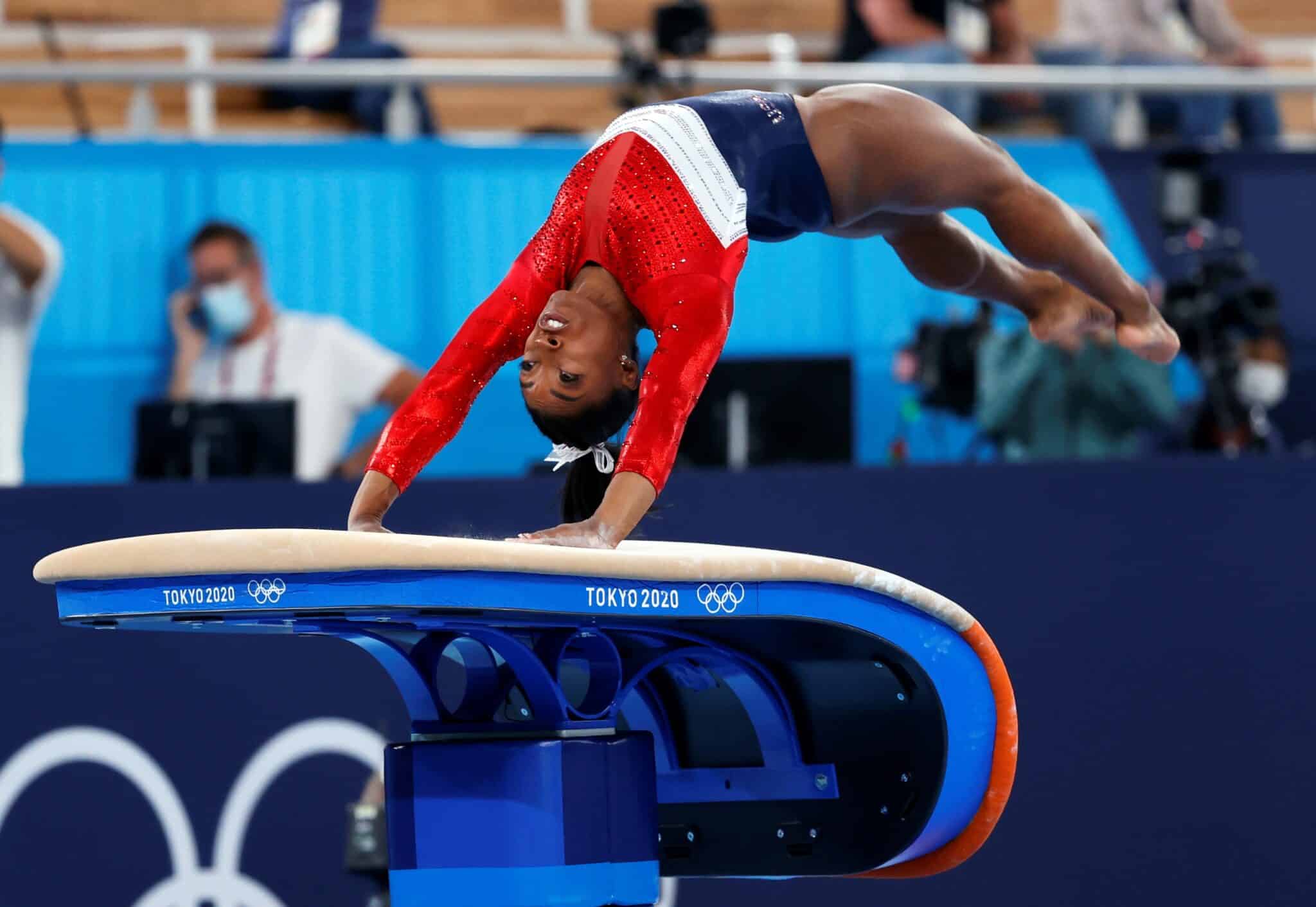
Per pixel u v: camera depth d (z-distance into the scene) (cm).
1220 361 1861
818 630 824
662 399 784
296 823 1387
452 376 857
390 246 1989
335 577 654
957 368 1900
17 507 1376
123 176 1969
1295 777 1390
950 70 2038
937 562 1385
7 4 2734
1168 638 1391
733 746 997
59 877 1368
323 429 1959
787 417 1838
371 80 1980
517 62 2769
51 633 1380
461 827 773
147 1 2783
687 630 854
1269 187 2025
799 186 898
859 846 928
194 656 1396
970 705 856
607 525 743
